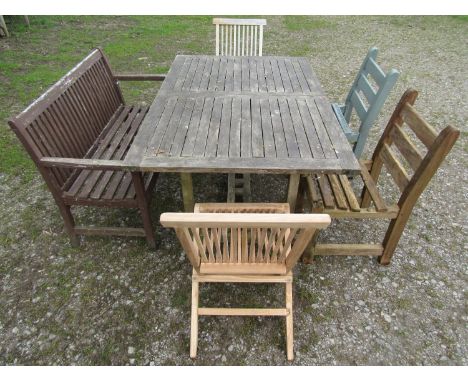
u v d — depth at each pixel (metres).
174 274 2.19
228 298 2.06
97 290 2.09
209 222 1.16
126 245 2.37
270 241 1.49
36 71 4.71
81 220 2.56
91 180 2.17
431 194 2.80
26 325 1.92
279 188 2.87
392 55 5.46
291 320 1.77
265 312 1.78
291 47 5.74
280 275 1.73
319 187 2.06
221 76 2.61
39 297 2.05
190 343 1.80
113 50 5.43
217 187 2.88
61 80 2.22
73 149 2.22
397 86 4.54
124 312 1.98
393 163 2.08
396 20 7.08
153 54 5.36
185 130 1.95
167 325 1.93
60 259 2.27
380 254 2.18
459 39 6.07
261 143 1.84
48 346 1.83
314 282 2.14
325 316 1.96
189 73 2.65
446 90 4.41
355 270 2.21
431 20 7.05
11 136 3.43
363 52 5.57
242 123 2.01
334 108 2.87
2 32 5.72
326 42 5.98
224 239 1.59
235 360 1.78
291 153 1.77
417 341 1.85
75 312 1.98
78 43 5.71
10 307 2.00
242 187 2.62
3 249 2.33
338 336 1.88
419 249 2.35
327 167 1.67
